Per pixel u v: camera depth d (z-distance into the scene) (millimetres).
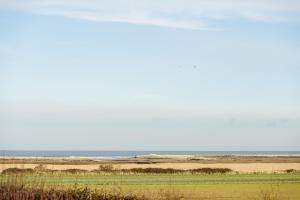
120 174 76750
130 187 51094
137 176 72875
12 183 28125
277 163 142500
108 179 63938
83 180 59844
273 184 60719
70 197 30516
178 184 59156
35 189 29031
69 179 61312
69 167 99625
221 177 72500
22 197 27578
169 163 136250
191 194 46438
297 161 163375
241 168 105562
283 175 78125
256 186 57688
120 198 35344
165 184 58344
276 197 44312
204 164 129250
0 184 27812
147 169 88312
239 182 63562
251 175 78562
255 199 43438
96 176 70062
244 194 48125
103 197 34406
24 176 30188
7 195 27109
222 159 185625
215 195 46875
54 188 31109
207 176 75125
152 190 47562
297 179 68812
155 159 184750
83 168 95562
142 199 37188
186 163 136625
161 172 86062
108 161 149750
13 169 32062
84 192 33344
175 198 40125
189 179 67688
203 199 43469
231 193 49031
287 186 57781
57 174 68000
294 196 46312
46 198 28875
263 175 78250
